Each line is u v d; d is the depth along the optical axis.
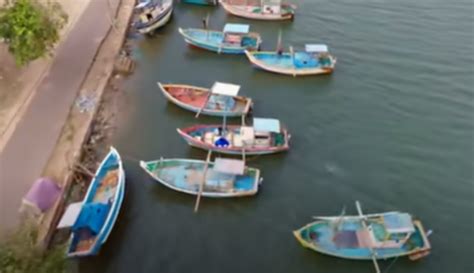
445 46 52.44
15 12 36.28
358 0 62.41
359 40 53.50
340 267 29.11
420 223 30.91
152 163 34.41
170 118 41.06
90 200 31.25
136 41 51.91
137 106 42.16
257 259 29.67
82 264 28.86
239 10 56.78
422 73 48.06
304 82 46.66
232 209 32.78
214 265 29.27
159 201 33.03
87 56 45.34
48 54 41.66
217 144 36.56
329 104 43.62
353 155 37.88
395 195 34.41
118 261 29.20
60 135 35.84
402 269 29.02
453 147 39.00
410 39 53.78
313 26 56.28
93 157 36.03
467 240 31.19
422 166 37.00
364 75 47.72
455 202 33.94
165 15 53.50
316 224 30.25
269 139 37.47
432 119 42.06
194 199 33.19
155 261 29.31
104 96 42.44
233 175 34.09
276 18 56.50
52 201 29.95
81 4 53.72
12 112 37.06
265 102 43.59
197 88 42.97
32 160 33.25
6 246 23.50
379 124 41.31
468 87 46.12
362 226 30.12
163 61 48.97
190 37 49.88
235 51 49.91
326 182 35.28
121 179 32.00
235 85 43.12
